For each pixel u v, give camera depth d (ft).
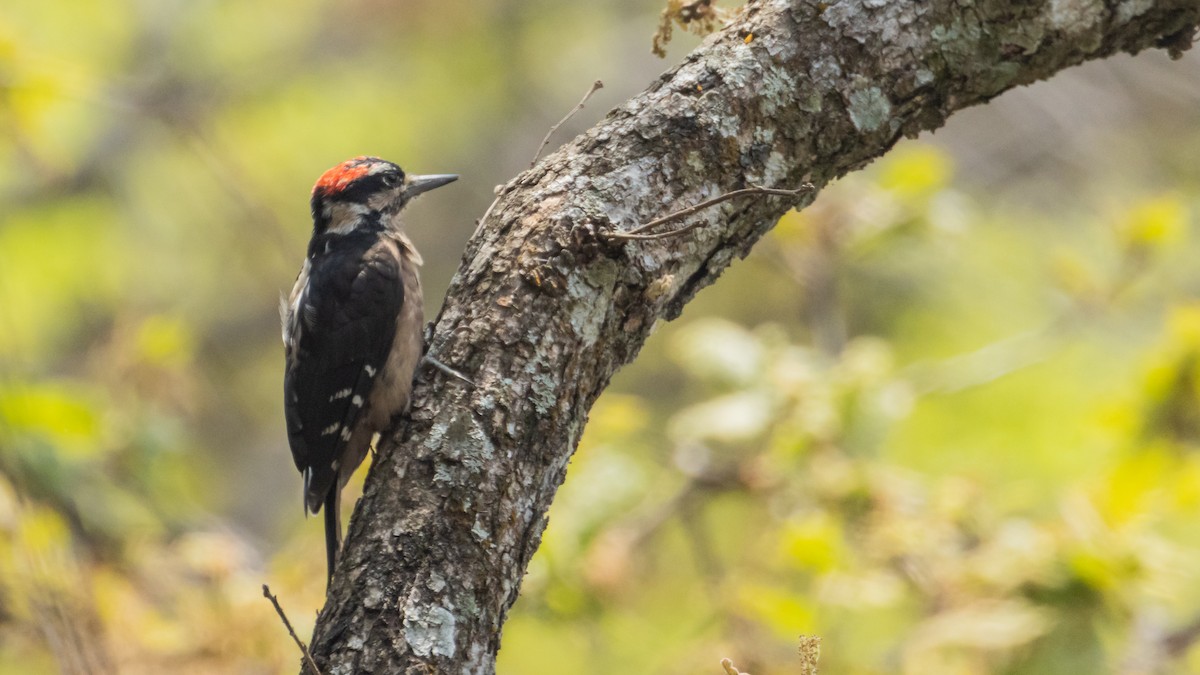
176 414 44.50
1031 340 42.06
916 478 37.83
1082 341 51.16
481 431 20.18
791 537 33.32
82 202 79.05
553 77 90.53
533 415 20.40
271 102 84.84
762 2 22.57
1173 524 44.29
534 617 36.29
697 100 21.67
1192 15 22.52
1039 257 61.77
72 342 78.74
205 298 84.69
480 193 90.07
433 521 19.74
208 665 34.53
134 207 80.94
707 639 38.75
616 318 21.06
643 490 36.29
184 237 82.94
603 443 38.19
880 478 35.94
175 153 79.25
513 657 47.47
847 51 21.89
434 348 21.26
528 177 21.97
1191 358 35.88
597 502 35.94
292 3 86.38
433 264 89.40
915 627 34.45
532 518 20.34
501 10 87.56
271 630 34.88
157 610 36.58
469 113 89.86
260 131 84.53
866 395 36.52
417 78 87.92
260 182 79.56
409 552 19.53
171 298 83.30
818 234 41.24
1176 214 40.34
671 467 39.75
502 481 20.06
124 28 82.48
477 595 19.47
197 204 82.02
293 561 37.73
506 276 21.06
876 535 35.17
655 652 42.37
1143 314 51.37
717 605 37.70
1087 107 74.13
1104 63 74.43
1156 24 22.66
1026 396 50.93
